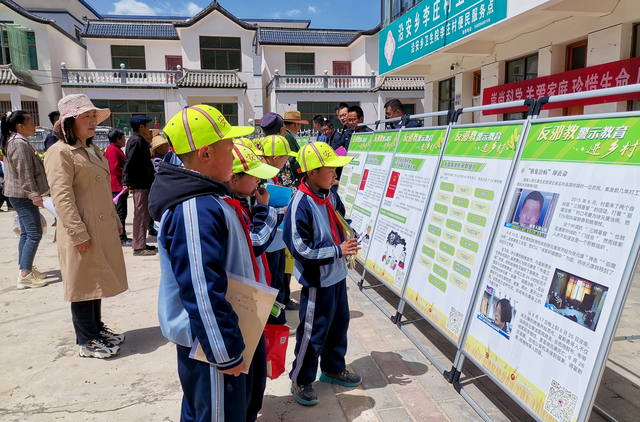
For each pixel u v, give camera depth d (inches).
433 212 131.9
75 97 118.0
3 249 259.8
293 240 96.1
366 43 845.2
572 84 233.0
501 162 105.9
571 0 205.8
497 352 92.9
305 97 814.5
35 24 762.8
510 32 274.8
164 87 767.7
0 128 179.8
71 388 110.1
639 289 177.2
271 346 86.8
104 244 123.8
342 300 105.9
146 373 117.6
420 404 101.3
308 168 98.7
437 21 299.9
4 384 112.0
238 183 88.4
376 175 189.2
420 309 127.6
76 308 123.3
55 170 114.3
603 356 70.5
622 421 94.5
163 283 65.7
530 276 88.4
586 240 77.9
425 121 422.6
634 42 207.5
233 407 65.2
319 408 100.7
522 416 96.2
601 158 78.8
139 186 234.4
